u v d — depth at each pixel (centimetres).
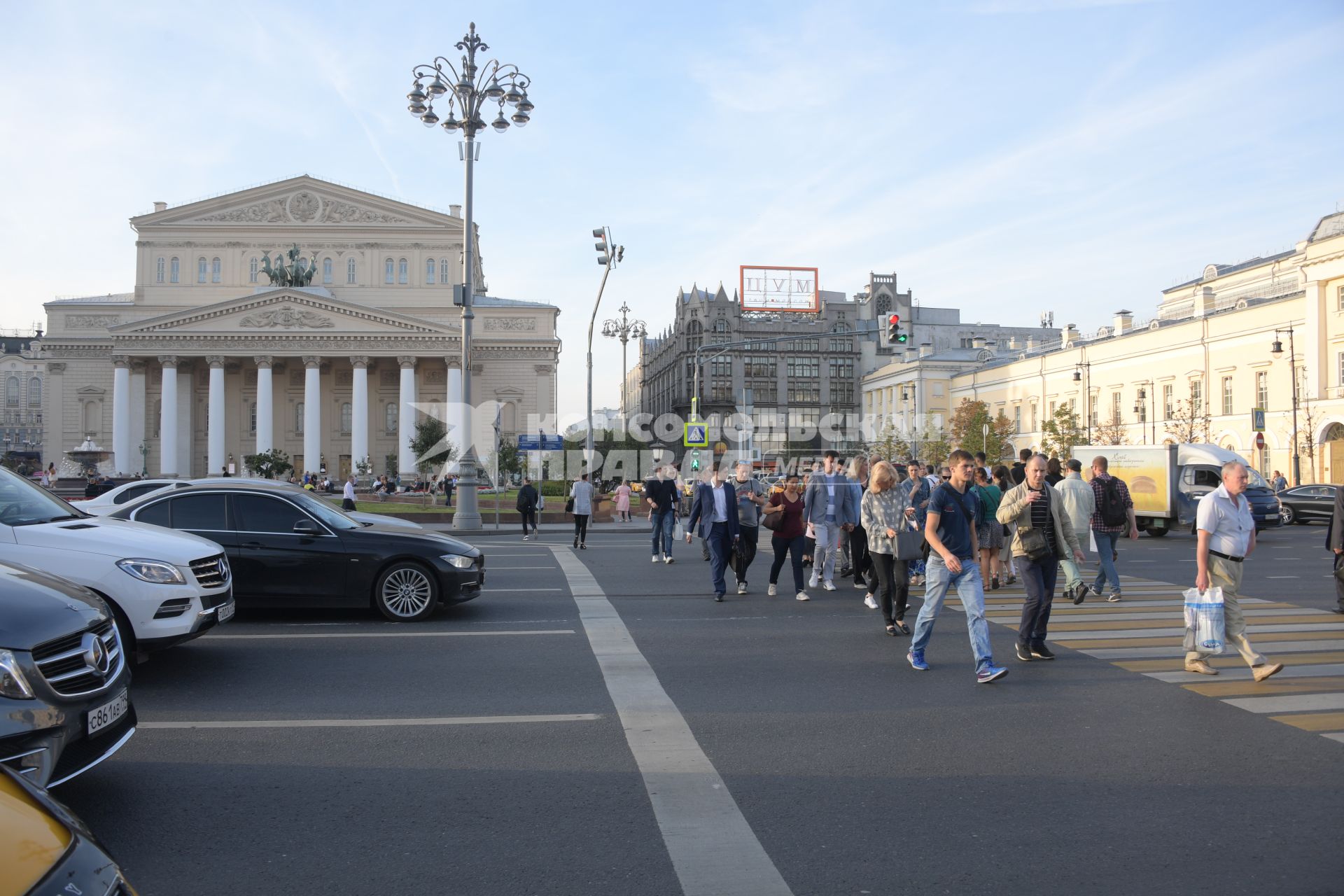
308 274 7512
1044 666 866
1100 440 6384
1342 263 4800
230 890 404
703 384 11556
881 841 456
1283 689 770
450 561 1111
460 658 895
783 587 1486
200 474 7694
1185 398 5975
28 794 282
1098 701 734
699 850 445
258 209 7719
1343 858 436
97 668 487
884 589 1041
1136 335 6438
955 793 523
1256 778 549
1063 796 519
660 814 491
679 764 575
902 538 1012
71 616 483
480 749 604
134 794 520
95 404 7669
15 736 428
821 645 970
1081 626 1090
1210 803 508
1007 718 682
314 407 7269
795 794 521
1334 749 604
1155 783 540
